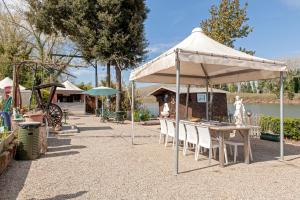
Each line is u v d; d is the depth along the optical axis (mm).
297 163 6504
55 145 8742
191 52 5645
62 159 6746
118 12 19172
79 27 19203
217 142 6723
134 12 19781
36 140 6805
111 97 22484
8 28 26609
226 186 4750
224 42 17531
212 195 4305
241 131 6547
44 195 4246
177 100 5551
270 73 8023
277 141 10039
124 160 6688
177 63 5523
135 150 8008
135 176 5324
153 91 20625
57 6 19953
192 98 18391
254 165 6285
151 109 23297
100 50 19141
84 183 4863
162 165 6223
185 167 6051
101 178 5176
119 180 5059
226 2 17641
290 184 4871
